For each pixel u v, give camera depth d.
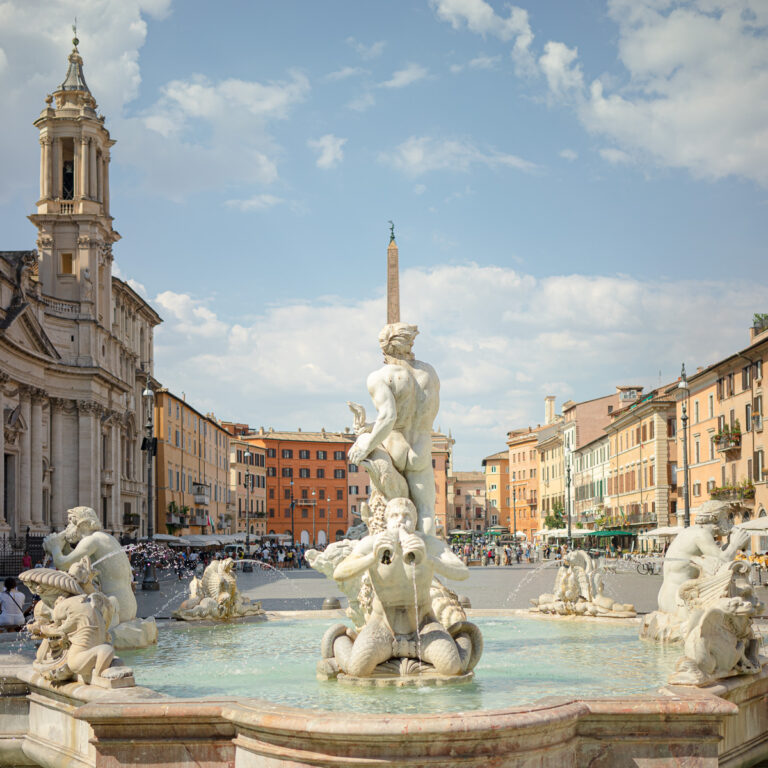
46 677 8.31
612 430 103.62
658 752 6.83
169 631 14.51
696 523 12.49
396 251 26.05
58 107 72.56
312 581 45.25
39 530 61.31
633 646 11.88
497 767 6.27
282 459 157.88
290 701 7.90
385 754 6.16
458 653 8.71
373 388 10.77
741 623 8.05
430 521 10.68
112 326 78.00
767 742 8.42
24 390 60.22
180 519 92.19
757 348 62.88
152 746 6.90
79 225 70.56
